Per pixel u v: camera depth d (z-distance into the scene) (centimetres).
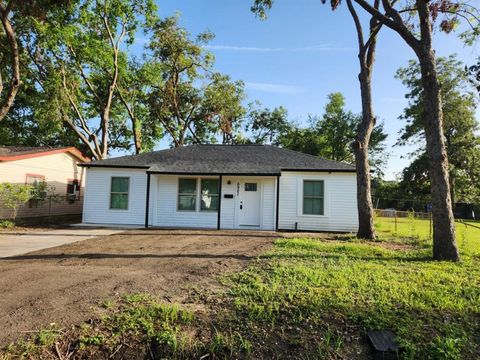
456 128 3500
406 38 836
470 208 3391
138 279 546
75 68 2216
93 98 2703
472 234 1527
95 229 1337
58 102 2100
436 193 765
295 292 470
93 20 2150
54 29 1914
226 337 352
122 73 2445
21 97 2467
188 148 1766
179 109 3253
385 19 863
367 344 350
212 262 683
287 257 731
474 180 3497
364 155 1149
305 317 395
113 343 341
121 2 2170
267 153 1662
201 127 3519
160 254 777
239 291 479
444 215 750
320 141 4347
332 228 1398
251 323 380
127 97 2636
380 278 550
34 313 397
